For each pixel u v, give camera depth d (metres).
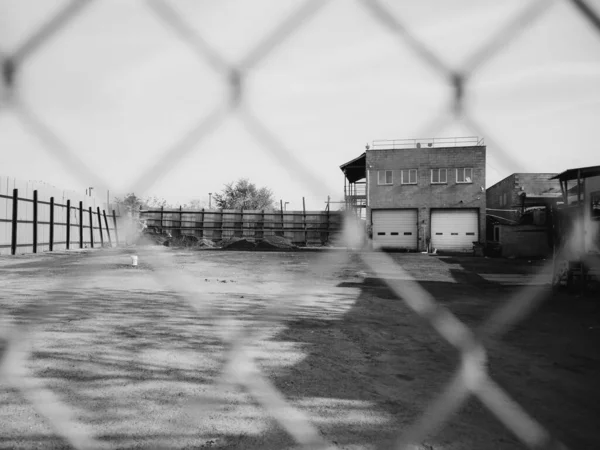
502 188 22.42
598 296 8.34
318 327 5.72
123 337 4.89
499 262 18.23
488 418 2.90
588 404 3.13
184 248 29.56
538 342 4.92
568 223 8.94
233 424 2.78
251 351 4.49
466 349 4.64
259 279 11.56
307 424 2.80
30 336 4.86
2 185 18.62
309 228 34.25
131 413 2.91
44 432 2.62
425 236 25.81
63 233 23.50
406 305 7.51
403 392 3.40
